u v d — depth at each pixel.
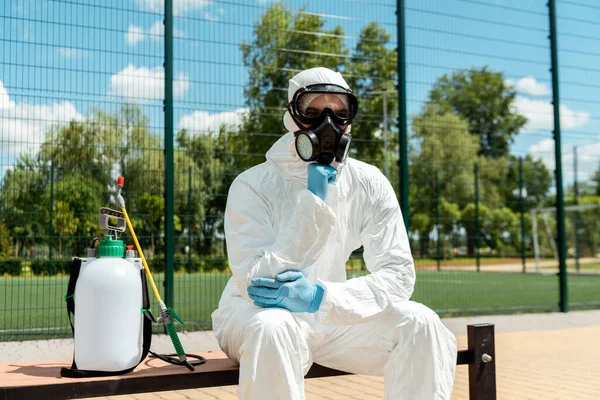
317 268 2.02
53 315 6.02
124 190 4.92
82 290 1.75
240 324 1.84
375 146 7.85
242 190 1.98
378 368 1.97
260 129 5.56
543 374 3.77
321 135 1.89
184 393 3.25
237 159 5.39
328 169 1.88
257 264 1.82
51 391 1.60
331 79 1.99
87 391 1.64
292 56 5.91
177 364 1.96
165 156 4.83
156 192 5.00
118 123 4.78
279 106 5.67
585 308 7.14
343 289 1.85
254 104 5.41
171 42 4.86
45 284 5.18
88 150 4.77
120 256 1.87
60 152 4.70
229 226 1.95
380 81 7.40
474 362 2.03
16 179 4.73
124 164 4.88
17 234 4.95
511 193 27.52
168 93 4.84
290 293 1.79
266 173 2.03
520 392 3.29
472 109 28.97
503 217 25.28
